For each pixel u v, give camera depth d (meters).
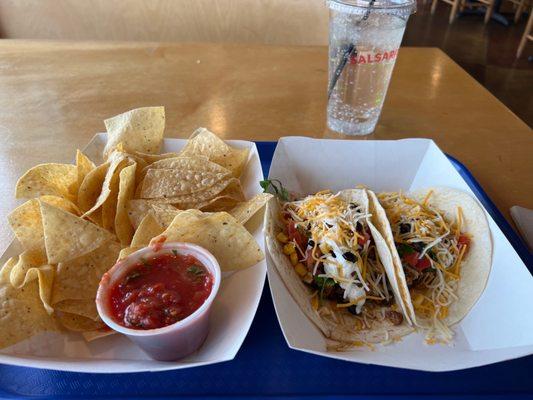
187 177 0.36
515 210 0.36
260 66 0.64
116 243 0.32
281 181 0.39
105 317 0.25
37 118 0.50
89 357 0.26
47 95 0.55
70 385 0.25
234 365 0.26
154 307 0.25
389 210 0.36
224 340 0.26
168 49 0.69
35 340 0.26
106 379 0.25
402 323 0.31
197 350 0.27
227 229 0.30
